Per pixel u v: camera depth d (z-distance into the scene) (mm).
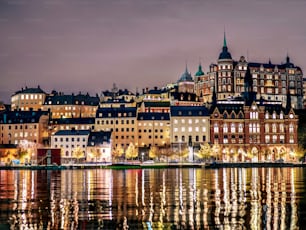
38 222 74500
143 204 92062
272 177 168000
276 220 74438
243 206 88188
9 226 71938
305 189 118562
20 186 131125
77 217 78500
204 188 122875
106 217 78375
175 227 70938
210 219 76062
